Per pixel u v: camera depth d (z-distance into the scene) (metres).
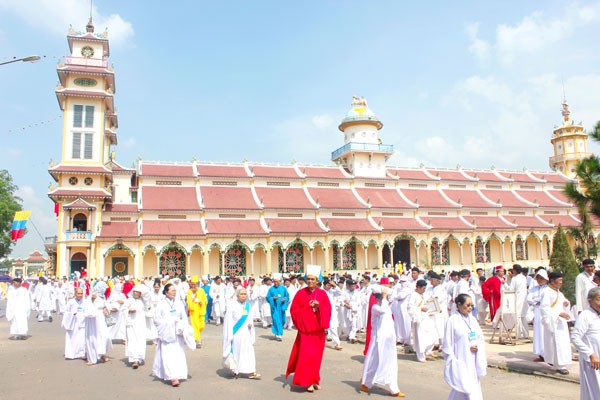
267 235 51.06
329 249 56.03
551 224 64.50
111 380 12.13
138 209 50.16
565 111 82.06
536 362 13.33
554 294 12.64
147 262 50.19
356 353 16.38
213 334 21.62
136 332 13.98
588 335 7.85
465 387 7.80
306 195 57.81
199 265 51.69
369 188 62.38
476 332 8.18
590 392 7.66
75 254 49.00
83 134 50.56
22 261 103.12
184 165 56.84
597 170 16.19
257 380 12.02
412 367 13.79
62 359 15.27
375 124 67.00
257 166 59.84
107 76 51.78
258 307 25.20
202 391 10.91
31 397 10.50
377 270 55.09
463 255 62.31
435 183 65.94
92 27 54.66
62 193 47.91
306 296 11.18
